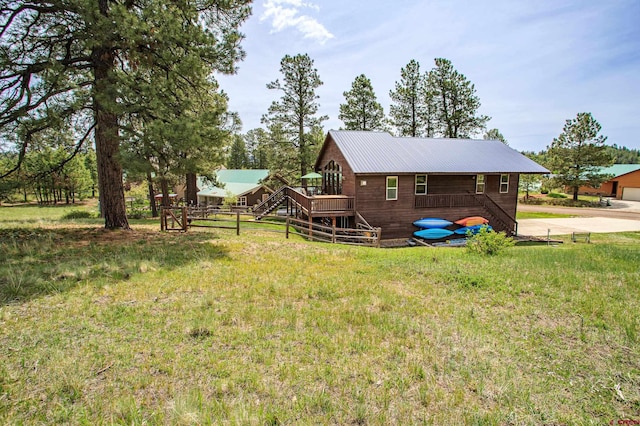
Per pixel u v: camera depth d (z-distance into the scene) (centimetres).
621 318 509
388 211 1914
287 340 435
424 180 1998
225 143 1109
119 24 875
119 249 906
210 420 283
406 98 3378
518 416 300
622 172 4544
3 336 426
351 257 967
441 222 1892
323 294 623
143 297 580
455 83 3247
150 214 2823
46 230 1153
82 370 356
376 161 1884
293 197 2239
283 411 298
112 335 438
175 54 999
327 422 286
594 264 868
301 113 2914
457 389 337
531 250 1173
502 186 2152
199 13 1138
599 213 3173
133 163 921
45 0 853
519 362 391
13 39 945
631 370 375
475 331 470
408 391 335
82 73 1117
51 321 473
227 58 1048
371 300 593
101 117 1116
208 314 507
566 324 495
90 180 4669
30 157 1180
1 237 994
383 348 418
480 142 2364
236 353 400
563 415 303
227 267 796
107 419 288
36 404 304
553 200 4084
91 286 620
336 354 402
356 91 3291
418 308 556
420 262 888
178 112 1027
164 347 409
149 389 330
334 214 1833
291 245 1134
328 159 2298
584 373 370
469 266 837
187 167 1014
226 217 2312
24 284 603
